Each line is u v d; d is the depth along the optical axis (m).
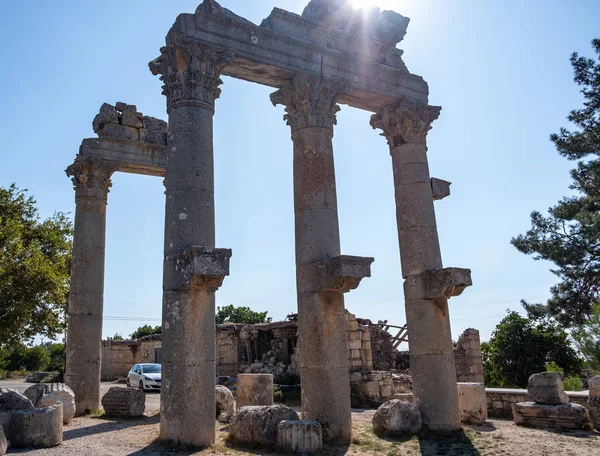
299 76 13.93
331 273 12.36
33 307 20.70
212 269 11.06
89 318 17.59
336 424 12.03
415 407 13.19
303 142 13.78
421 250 14.48
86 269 17.91
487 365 30.23
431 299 13.99
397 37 16.48
